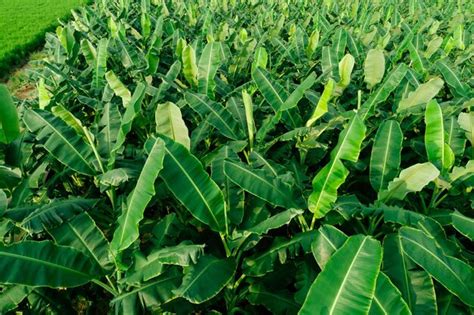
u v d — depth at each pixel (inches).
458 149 181.9
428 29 468.8
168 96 239.1
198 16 513.7
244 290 152.4
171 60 345.7
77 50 301.9
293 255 137.5
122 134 155.9
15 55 512.1
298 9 564.4
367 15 497.4
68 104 248.7
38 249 120.9
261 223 135.6
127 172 145.5
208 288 123.3
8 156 167.5
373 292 92.0
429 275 125.1
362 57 329.4
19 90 429.1
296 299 134.3
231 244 141.3
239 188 154.2
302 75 306.0
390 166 166.2
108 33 398.0
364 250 100.5
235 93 254.4
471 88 263.4
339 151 134.8
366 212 142.4
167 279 132.0
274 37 362.3
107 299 169.6
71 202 141.7
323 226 132.0
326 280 96.1
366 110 200.8
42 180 177.3
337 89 234.4
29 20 737.6
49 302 144.8
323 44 381.7
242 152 226.1
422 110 206.7
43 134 159.9
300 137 205.0
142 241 189.3
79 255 127.5
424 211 170.1
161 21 364.8
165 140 135.6
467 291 117.9
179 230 148.8
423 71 281.4
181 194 128.8
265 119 223.1
